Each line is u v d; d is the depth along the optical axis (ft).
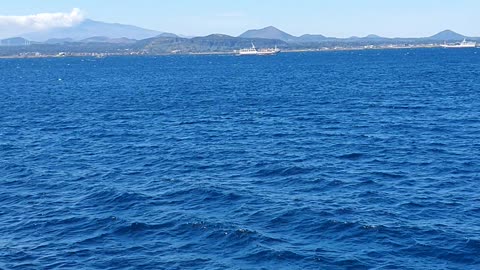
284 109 295.07
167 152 188.85
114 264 98.43
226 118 266.77
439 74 551.59
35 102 359.66
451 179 146.92
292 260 98.17
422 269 94.12
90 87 494.18
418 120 242.78
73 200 135.95
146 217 121.29
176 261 98.84
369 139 202.80
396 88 401.08
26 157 185.57
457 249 101.19
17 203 135.03
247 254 100.83
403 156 174.60
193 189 140.67
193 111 296.92
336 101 326.65
